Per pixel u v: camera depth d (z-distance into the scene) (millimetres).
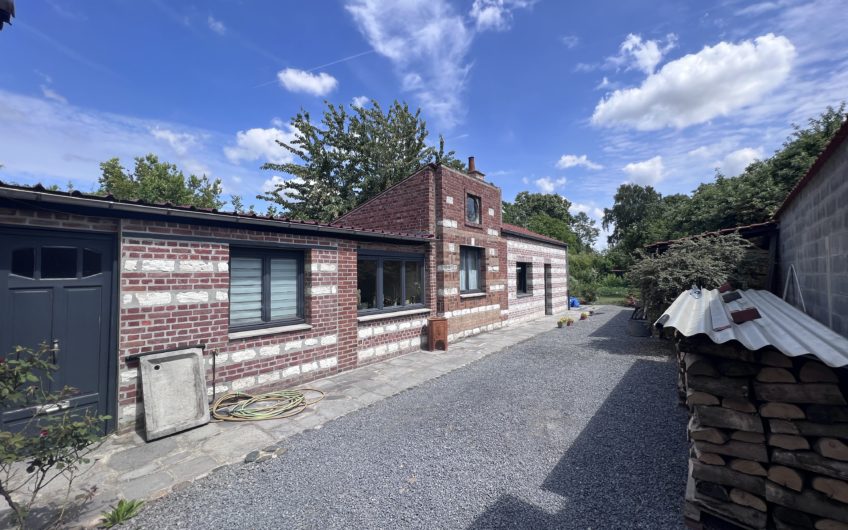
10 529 2715
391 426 4652
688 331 2656
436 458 3832
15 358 3762
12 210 3791
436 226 10039
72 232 4180
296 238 6344
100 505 3021
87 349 4230
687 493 2758
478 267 11922
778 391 2400
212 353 5199
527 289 15141
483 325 11672
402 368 7441
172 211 4598
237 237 5523
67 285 4125
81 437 2730
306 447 4094
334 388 6168
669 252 8570
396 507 3031
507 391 5980
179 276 4891
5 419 3707
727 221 14344
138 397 4480
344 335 7145
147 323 4586
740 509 2521
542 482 3363
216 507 3057
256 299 6004
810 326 3180
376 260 8367
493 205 12406
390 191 10930
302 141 20781
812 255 4320
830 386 2268
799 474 2352
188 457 3852
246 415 4863
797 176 12539
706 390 2615
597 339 10453
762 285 7277
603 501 3053
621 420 4723
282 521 2877
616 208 44781
